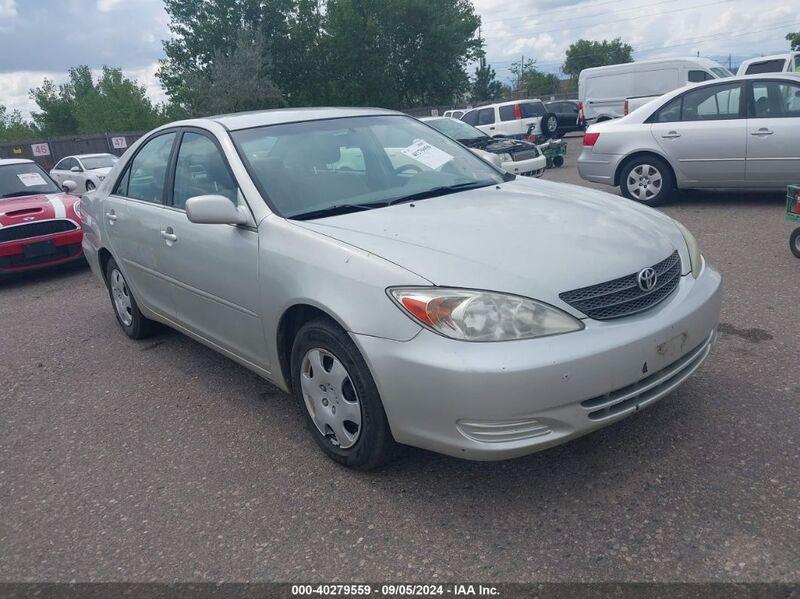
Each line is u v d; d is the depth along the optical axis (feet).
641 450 10.06
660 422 10.76
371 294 9.04
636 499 8.97
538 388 8.20
